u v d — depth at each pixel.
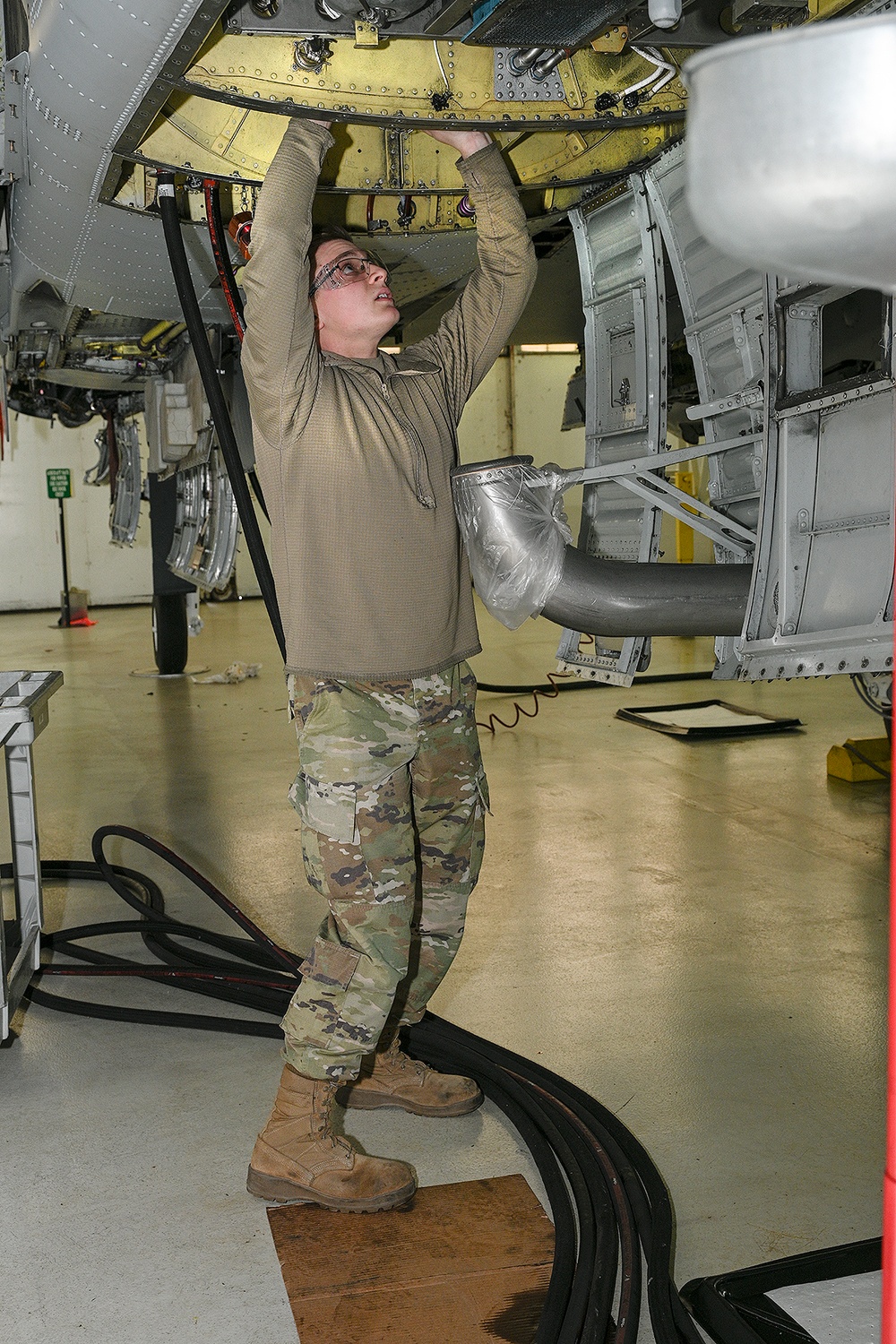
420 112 2.54
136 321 5.04
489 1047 2.55
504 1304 1.77
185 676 8.83
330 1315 1.75
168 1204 2.09
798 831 4.41
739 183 0.57
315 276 2.09
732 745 5.97
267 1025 2.78
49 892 3.96
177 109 2.68
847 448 2.39
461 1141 2.29
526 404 14.84
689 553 12.75
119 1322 1.77
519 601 2.32
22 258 3.93
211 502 6.69
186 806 5.04
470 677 2.22
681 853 4.18
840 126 0.53
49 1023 2.91
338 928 2.06
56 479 12.28
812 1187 2.09
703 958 3.21
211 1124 2.38
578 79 2.61
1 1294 1.85
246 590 14.71
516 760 5.78
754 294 2.80
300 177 1.88
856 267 0.60
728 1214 2.01
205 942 3.34
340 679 1.98
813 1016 2.83
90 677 8.88
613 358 3.50
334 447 1.95
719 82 0.58
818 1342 1.60
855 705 6.94
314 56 2.39
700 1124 2.33
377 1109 2.43
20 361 6.46
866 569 2.35
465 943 3.37
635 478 3.15
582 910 3.62
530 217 3.45
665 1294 1.73
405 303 4.14
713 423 3.09
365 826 1.98
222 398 2.61
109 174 2.94
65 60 2.40
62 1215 2.07
